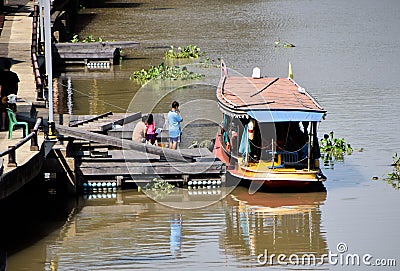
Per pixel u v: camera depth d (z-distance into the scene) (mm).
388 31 102250
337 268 35812
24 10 94125
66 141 47031
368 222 40875
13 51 70875
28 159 39031
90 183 46031
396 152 51562
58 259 36594
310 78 73500
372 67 78688
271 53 86625
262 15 117750
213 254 37281
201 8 124812
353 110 61562
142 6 127938
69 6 108188
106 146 49312
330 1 136750
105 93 68938
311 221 41125
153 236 39594
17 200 43094
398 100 64562
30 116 48406
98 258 36656
